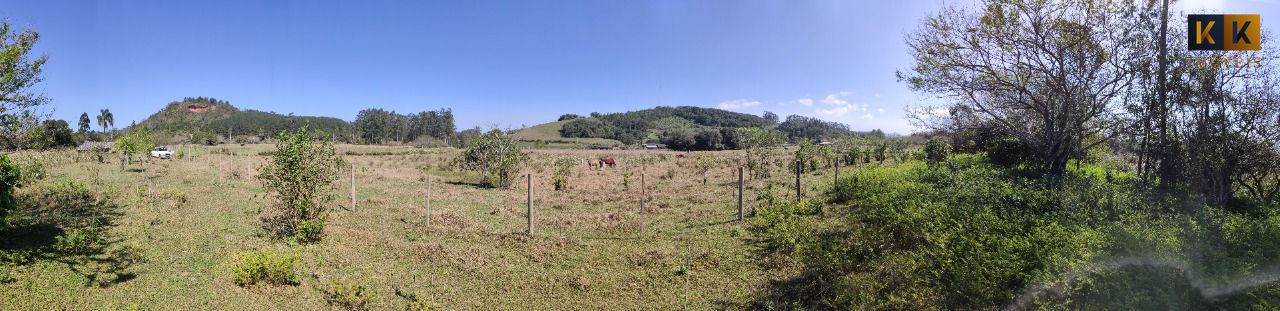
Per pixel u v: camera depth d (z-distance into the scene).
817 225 12.63
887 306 7.18
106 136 66.50
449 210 16.62
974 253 7.97
